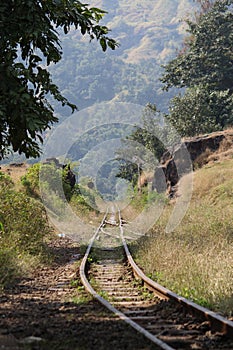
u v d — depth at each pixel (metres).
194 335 8.14
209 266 12.80
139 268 15.45
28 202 20.67
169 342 7.58
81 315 9.70
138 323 9.11
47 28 11.15
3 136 12.00
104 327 8.61
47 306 10.66
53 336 7.95
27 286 13.23
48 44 11.55
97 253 20.88
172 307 10.39
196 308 9.23
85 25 12.04
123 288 13.27
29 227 18.92
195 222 24.34
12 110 11.03
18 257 15.74
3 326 8.58
